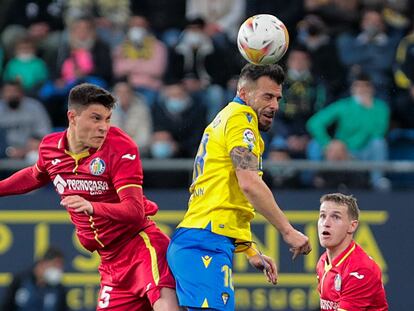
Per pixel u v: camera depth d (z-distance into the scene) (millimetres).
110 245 24500
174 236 23797
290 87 43469
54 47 47281
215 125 23453
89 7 49188
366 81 42938
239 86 23453
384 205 39656
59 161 24234
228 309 23219
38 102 44656
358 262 24766
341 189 39875
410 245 39531
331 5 47938
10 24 49500
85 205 22672
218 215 23203
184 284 23234
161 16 50000
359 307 24734
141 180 23922
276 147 41469
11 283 39469
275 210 22469
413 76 45406
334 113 42875
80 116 23469
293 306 39312
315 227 39344
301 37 45812
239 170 22703
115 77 46406
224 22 49406
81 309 39531
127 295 24547
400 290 39531
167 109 43375
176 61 46594
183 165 40094
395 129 44750
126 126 43219
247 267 39312
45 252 39281
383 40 45938
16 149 43250
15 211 39812
